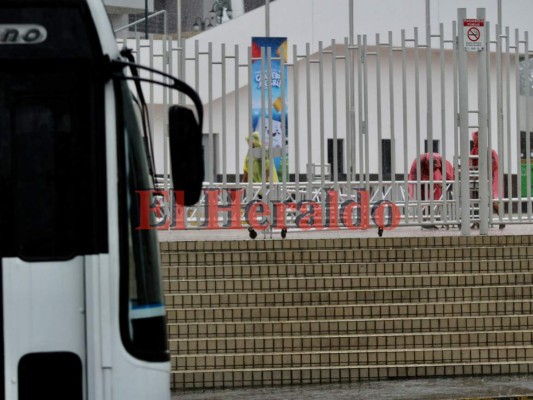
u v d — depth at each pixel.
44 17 7.26
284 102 16.92
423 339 14.32
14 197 7.18
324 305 14.88
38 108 7.24
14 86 7.23
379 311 14.79
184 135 7.25
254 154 17.02
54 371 7.14
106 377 7.13
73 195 7.22
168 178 16.58
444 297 15.21
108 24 7.41
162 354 7.30
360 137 17.25
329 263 15.59
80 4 7.28
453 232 17.84
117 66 7.30
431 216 17.53
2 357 7.08
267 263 15.52
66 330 7.15
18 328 7.11
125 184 7.30
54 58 7.23
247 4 35.88
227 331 14.27
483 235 16.58
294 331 14.36
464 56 17.41
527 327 14.87
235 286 15.09
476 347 14.36
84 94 7.25
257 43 16.92
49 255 7.17
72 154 7.24
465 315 14.97
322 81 17.16
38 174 7.21
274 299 14.91
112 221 7.23
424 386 13.28
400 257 15.86
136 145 7.46
